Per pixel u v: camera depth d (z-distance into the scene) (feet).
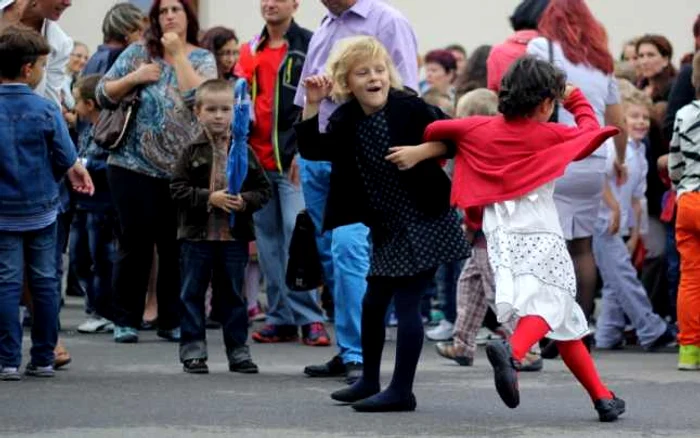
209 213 40.81
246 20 82.02
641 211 53.62
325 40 41.22
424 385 39.24
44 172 38.91
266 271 49.52
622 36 84.17
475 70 55.77
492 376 41.37
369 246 39.40
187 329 41.29
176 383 38.91
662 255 54.08
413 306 34.12
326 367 40.40
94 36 81.76
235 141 40.06
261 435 30.53
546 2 47.29
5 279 38.63
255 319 59.31
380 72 34.24
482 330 54.60
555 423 32.58
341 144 34.60
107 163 49.55
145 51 48.80
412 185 33.96
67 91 44.65
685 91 47.83
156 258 54.90
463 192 33.14
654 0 83.76
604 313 52.16
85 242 58.08
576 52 45.88
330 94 36.24
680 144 43.98
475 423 32.42
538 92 32.68
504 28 85.05
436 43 85.51
